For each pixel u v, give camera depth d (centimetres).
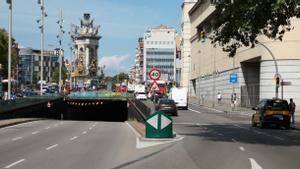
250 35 2733
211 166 1603
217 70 10275
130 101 6619
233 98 7225
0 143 2459
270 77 6600
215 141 2611
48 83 15888
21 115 5412
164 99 5916
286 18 2500
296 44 6425
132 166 1588
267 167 1596
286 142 2620
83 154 1944
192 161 1733
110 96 8294
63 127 4044
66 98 8256
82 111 9056
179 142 2498
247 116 5959
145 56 18475
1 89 8650
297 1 2223
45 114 6694
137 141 2575
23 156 1869
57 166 1580
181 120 5025
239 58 8306
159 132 2614
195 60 13450
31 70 18438
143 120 3994
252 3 2362
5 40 9962
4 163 1652
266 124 3909
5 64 10031
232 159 1806
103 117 8994
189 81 14962
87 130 3634
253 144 2470
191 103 10062
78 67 18112
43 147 2248
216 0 2605
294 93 6431
